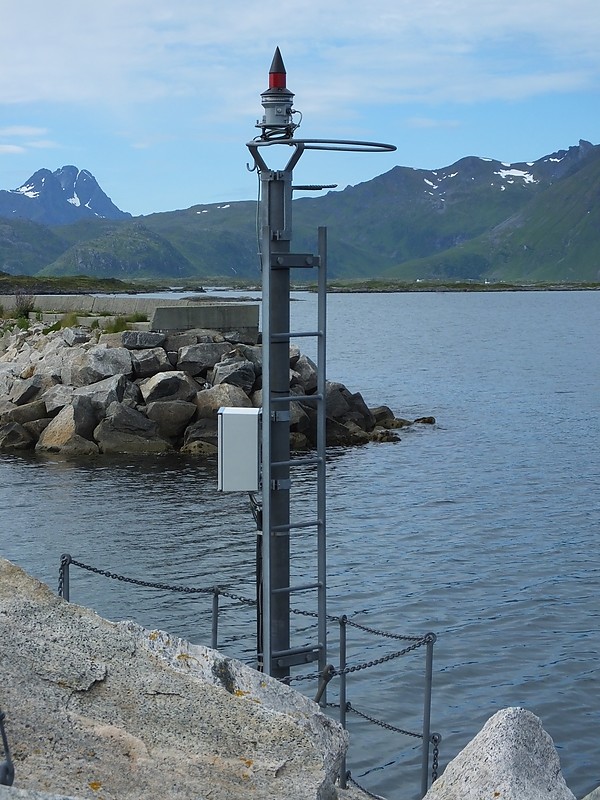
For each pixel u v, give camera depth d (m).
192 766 4.83
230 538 21.45
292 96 9.36
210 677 5.79
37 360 38.09
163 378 33.16
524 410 44.88
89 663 5.42
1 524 22.75
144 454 31.66
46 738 4.76
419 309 185.12
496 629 15.92
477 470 30.03
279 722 5.27
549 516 23.94
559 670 14.25
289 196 9.40
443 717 12.73
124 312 47.56
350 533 22.23
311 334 9.63
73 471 29.08
